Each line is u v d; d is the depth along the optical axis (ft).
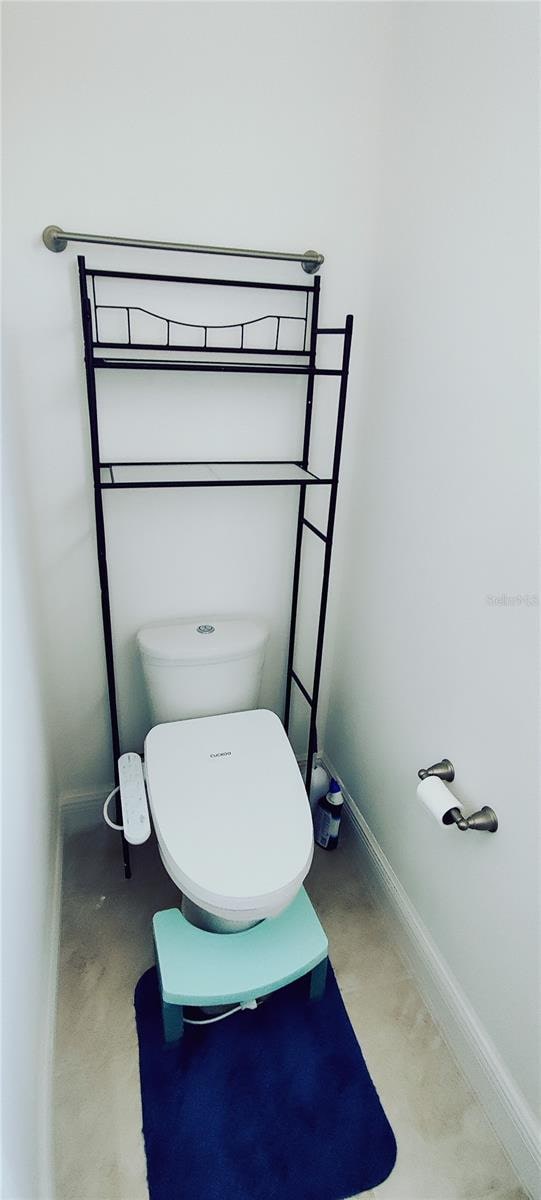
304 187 4.00
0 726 2.66
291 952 3.97
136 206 3.73
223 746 4.39
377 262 4.32
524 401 2.96
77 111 3.42
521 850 3.26
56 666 4.91
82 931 4.68
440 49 3.39
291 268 4.20
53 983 4.07
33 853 3.64
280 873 3.51
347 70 3.77
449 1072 3.95
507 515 3.17
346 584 5.38
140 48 3.38
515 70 2.84
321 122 3.86
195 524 4.75
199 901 3.46
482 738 3.53
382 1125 3.66
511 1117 3.51
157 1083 3.77
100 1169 3.39
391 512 4.47
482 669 3.49
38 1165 3.11
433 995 4.27
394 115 3.89
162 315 4.06
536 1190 3.36
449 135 3.39
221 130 3.70
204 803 3.92
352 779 5.65
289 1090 3.79
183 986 3.71
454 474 3.63
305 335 4.43
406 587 4.33
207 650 4.62
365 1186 3.41
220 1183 3.37
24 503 3.93
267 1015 4.21
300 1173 3.43
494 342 3.16
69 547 4.49
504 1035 3.55
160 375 4.19
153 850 5.45
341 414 4.09
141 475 4.28
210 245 3.84
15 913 2.92
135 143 3.58
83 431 4.18
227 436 4.56
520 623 3.12
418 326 3.89
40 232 3.60
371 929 4.90
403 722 4.54
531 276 2.85
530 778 3.14
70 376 4.00
